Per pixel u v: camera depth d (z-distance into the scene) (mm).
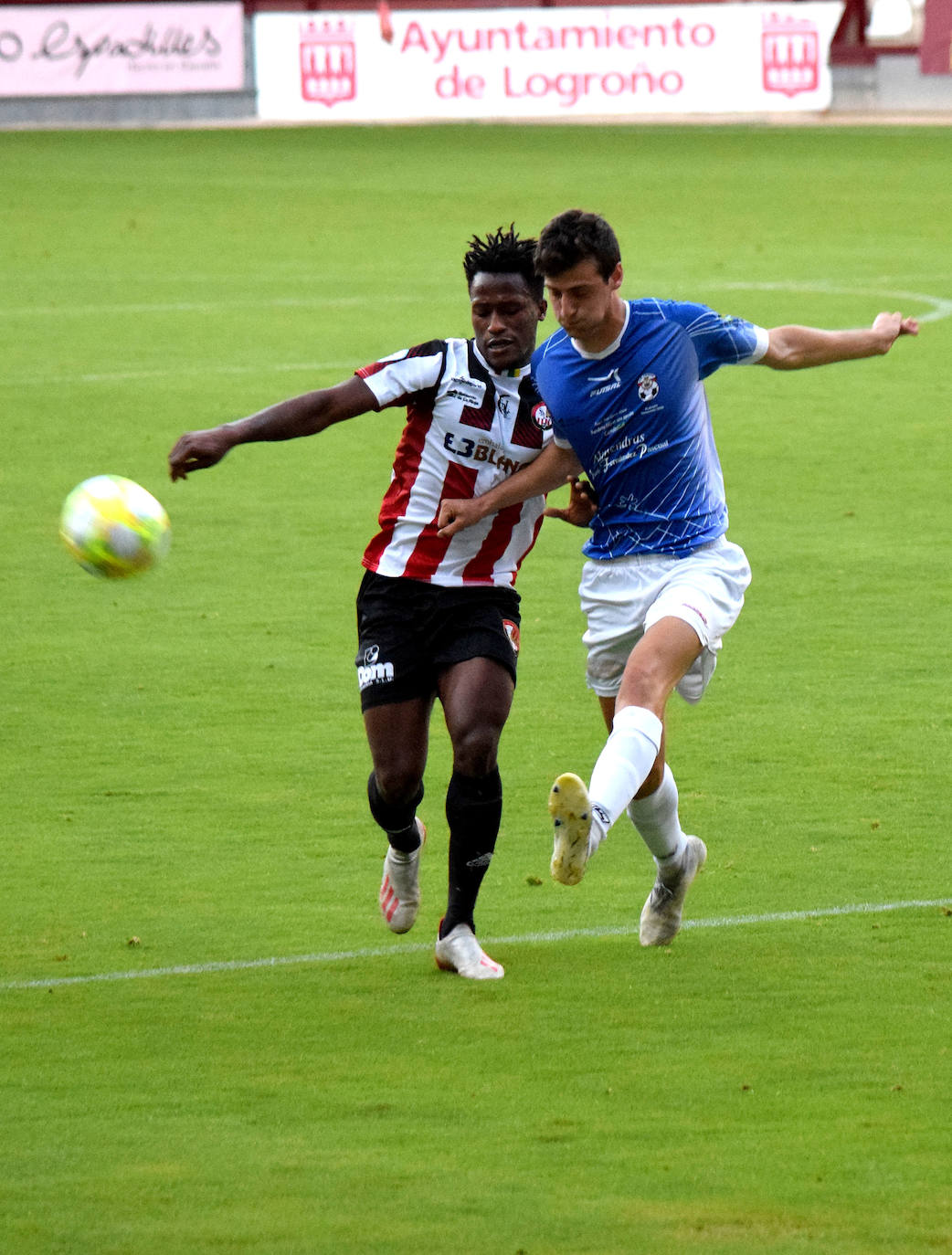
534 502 14375
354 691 21906
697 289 51094
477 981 13938
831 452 34156
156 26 97562
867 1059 12438
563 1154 11125
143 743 20109
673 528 13867
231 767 19328
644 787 13711
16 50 97188
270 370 41438
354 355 42938
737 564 14055
